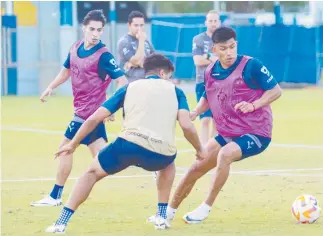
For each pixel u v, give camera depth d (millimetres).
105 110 18156
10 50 76312
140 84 18359
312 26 77812
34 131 45750
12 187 26422
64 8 74312
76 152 36562
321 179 27203
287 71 78188
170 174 19016
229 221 20219
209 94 20031
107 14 79062
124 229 19281
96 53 22500
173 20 76812
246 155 19625
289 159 32625
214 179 19719
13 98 72375
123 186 26312
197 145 18609
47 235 18625
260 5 93625
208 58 31766
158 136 18094
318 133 42906
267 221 20156
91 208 22344
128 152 18062
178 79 77250
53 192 23141
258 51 77375
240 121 19688
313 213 19703
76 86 22734
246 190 25109
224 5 92625
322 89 77250
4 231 19203
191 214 20047
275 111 57031
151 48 29688
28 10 76062
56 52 76438
